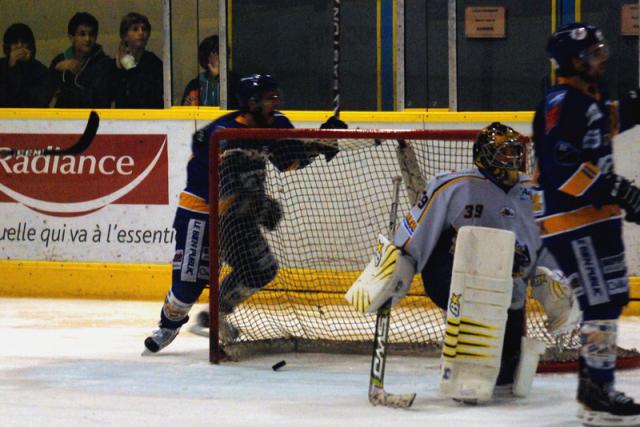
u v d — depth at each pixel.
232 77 22.81
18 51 23.34
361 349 16.77
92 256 22.88
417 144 18.50
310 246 20.75
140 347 17.36
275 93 16.52
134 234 22.67
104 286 22.81
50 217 22.98
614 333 11.29
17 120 22.95
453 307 12.65
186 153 22.36
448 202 12.92
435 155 18.55
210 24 22.69
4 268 23.19
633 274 20.80
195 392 13.76
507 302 12.61
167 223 22.52
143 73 22.92
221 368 15.51
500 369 13.51
